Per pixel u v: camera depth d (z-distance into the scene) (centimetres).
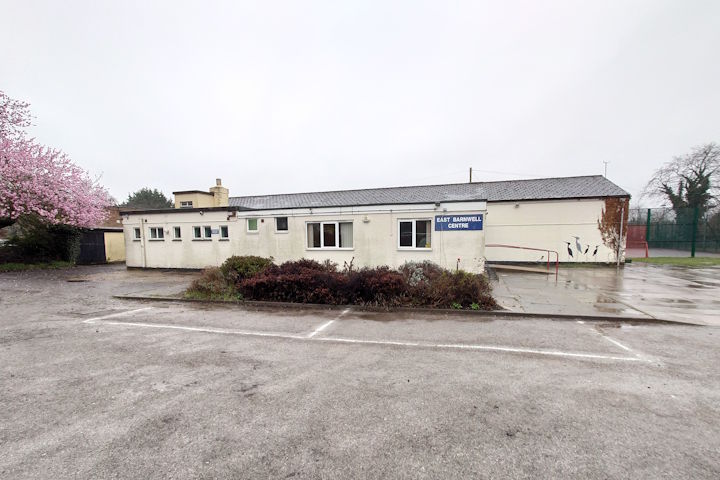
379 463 252
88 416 323
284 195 2659
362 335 594
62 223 1908
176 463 254
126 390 379
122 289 1102
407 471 244
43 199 1803
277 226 1385
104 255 2189
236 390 378
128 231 1695
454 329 629
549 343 544
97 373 429
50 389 383
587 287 1062
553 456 260
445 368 439
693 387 382
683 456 260
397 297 803
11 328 649
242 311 788
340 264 1284
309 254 1332
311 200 2342
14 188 1712
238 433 293
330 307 809
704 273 1420
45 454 266
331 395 364
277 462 254
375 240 1238
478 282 805
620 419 314
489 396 360
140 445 277
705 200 2923
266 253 1407
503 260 1869
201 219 1535
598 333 600
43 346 538
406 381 399
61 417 322
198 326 660
